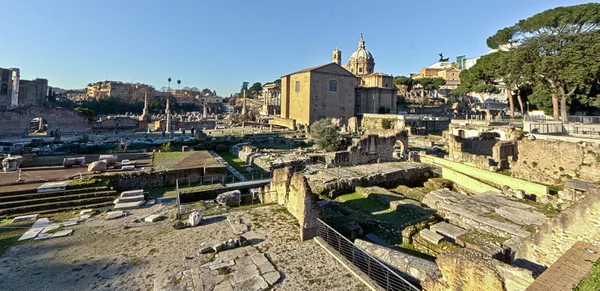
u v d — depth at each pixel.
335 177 21.00
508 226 12.47
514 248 10.82
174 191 18.69
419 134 56.81
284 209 13.79
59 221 12.85
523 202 15.70
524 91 50.84
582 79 33.69
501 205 15.27
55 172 19.48
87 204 15.56
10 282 8.05
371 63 109.56
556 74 36.00
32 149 29.30
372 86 86.19
